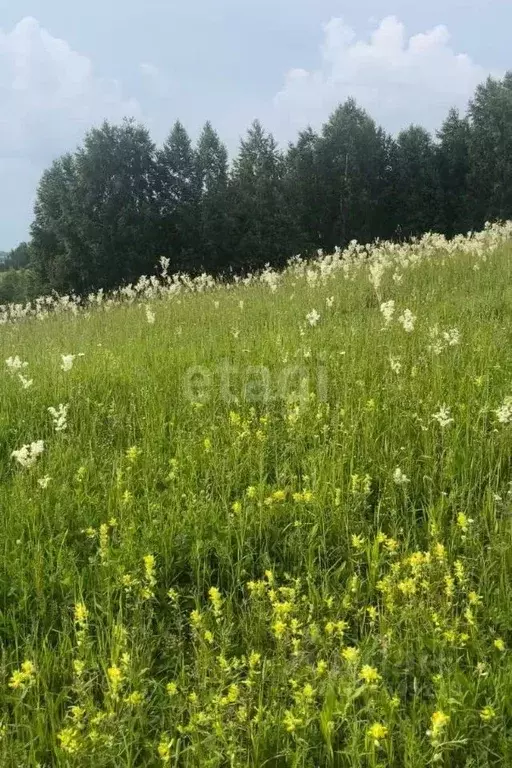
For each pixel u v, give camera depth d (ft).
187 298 42.11
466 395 16.25
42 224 126.52
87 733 8.59
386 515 12.64
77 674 9.07
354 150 158.51
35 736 8.64
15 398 20.04
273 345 22.94
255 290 40.42
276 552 12.20
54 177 126.93
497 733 8.22
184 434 16.29
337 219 162.91
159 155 130.82
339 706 8.46
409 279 33.99
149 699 9.17
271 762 8.23
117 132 124.36
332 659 9.65
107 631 9.98
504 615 9.90
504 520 11.85
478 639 9.61
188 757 8.19
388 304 21.54
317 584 11.37
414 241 55.21
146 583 11.13
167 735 8.59
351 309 29.17
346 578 11.39
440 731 7.56
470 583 10.79
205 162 136.67
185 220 127.95
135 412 17.97
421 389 16.71
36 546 12.01
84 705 8.66
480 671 8.87
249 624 10.32
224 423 16.31
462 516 11.26
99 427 17.81
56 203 126.31
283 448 15.29
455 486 12.71
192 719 8.23
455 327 21.39
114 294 50.52
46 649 9.80
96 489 14.43
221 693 8.89
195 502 12.97
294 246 133.28
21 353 27.86
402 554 11.34
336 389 17.80
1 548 12.19
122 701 8.77
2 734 8.22
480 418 15.10
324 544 11.89
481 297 26.68
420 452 14.48
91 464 14.97
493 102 154.61
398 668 9.29
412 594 9.97
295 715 8.39
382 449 14.58
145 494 13.50
